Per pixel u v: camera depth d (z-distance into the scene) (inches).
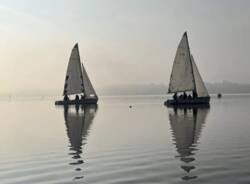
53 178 935.0
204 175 908.6
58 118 2923.2
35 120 2768.2
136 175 931.3
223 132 1738.4
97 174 959.0
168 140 1528.1
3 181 920.9
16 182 908.6
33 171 1020.5
